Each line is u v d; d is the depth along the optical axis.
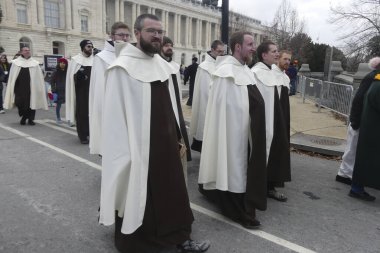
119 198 2.77
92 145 4.70
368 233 3.73
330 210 4.30
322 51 39.75
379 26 19.27
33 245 3.29
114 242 3.32
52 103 12.38
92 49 7.06
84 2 55.12
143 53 2.82
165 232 2.90
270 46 4.20
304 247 3.39
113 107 2.67
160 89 2.82
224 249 3.29
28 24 48.81
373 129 4.41
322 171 5.91
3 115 10.16
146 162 2.77
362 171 4.55
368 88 4.72
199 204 4.28
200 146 5.84
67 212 3.98
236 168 3.58
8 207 4.08
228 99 3.53
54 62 12.69
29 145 6.82
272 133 4.12
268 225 3.82
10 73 8.59
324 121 10.07
